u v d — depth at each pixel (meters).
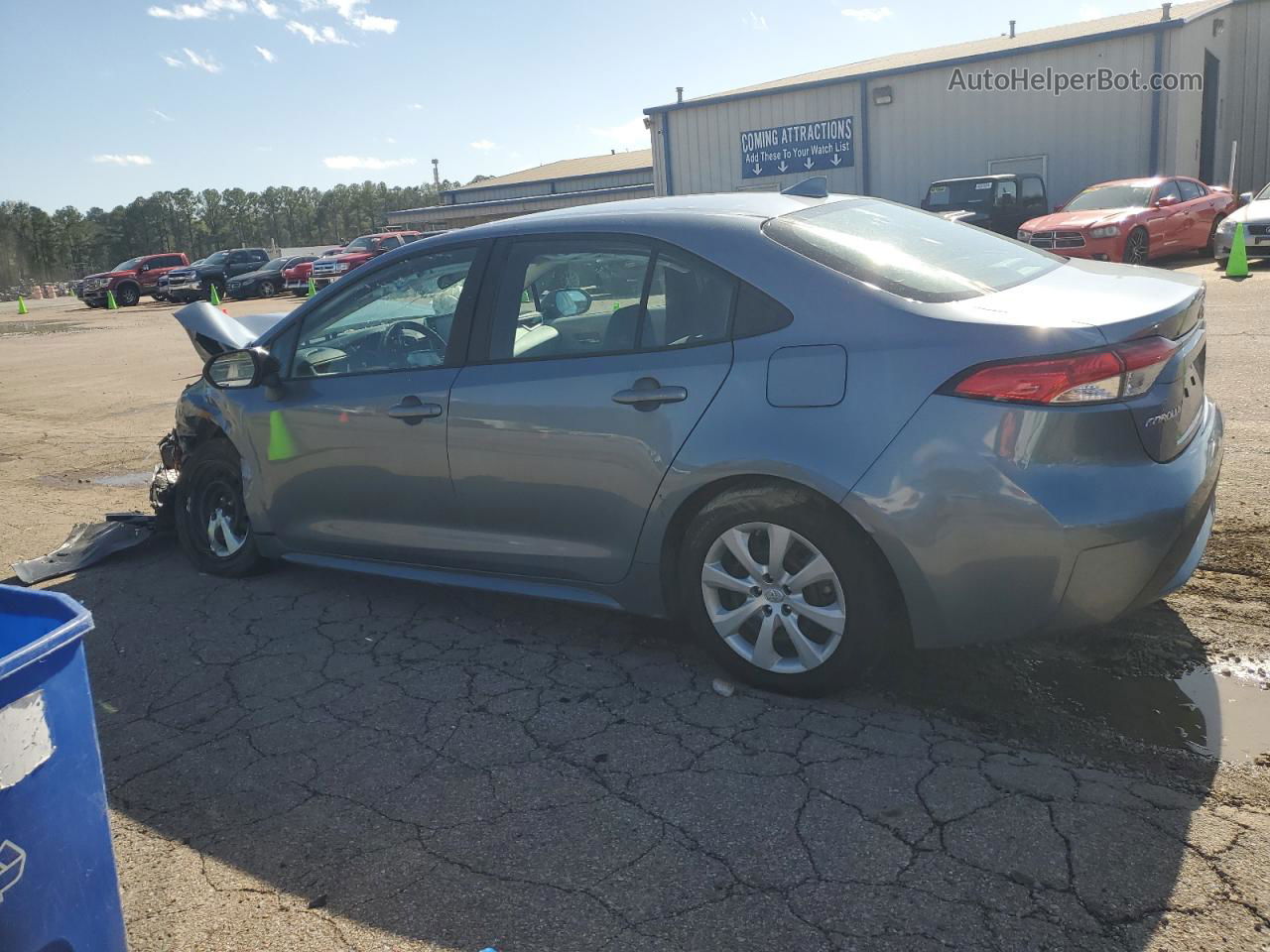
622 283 3.46
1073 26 24.88
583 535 3.57
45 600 1.77
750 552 3.23
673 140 26.91
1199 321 3.25
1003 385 2.79
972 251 3.57
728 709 3.25
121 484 7.04
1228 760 2.78
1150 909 2.22
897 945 2.17
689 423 3.22
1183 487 2.89
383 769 3.03
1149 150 20.50
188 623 4.29
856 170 24.19
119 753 3.23
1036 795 2.66
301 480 4.31
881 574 3.04
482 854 2.59
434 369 3.86
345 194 157.62
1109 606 2.87
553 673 3.60
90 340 20.20
